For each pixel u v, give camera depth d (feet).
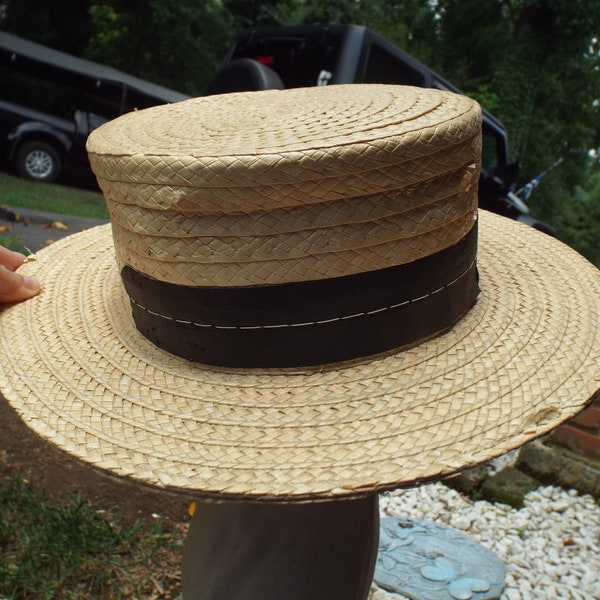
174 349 4.14
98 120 36.47
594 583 8.86
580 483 10.75
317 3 62.34
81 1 55.06
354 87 5.00
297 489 3.22
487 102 62.13
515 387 3.76
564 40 62.49
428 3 71.67
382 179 3.53
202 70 58.54
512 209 25.84
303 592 4.53
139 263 4.02
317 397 3.73
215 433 3.65
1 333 4.83
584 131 70.23
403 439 3.48
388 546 8.89
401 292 3.80
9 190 30.12
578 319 4.35
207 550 4.82
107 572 7.67
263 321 3.76
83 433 3.79
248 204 3.51
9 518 8.32
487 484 10.87
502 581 8.36
